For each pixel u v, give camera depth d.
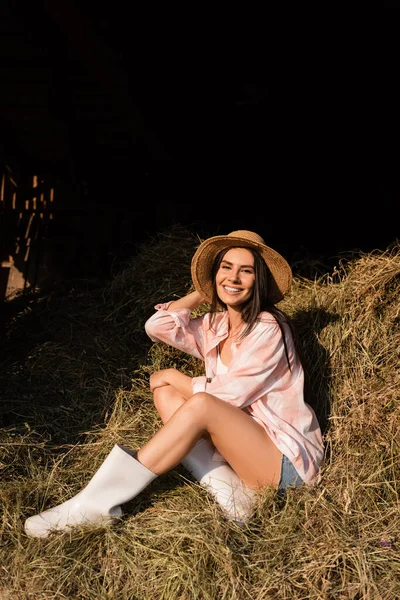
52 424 3.59
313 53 6.43
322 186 6.34
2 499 2.99
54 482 3.12
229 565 2.58
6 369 4.01
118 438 3.39
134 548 2.75
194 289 4.21
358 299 3.55
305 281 4.28
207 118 6.57
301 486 2.92
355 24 6.27
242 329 3.10
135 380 3.85
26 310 4.80
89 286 5.01
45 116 5.77
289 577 2.56
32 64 5.23
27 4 4.69
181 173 6.38
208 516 2.86
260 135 6.57
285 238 5.88
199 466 3.01
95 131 6.08
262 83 6.53
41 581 2.63
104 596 2.57
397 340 3.40
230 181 6.41
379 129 6.48
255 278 3.07
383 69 6.43
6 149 6.05
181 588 2.58
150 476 2.89
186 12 5.94
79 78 5.46
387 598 2.46
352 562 2.60
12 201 6.16
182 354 3.95
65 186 6.21
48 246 5.91
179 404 3.20
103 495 2.87
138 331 4.16
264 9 6.12
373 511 2.86
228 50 6.40
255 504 2.91
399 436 3.05
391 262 3.57
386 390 3.21
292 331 3.15
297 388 3.09
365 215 6.08
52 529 2.84
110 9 4.70
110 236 5.93
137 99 5.23
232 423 2.86
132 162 6.39
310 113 6.56
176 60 6.20
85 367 3.98
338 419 3.22
